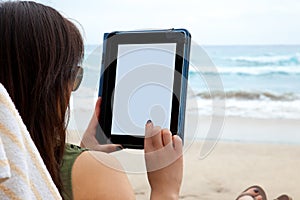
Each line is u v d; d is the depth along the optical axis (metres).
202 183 1.83
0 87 0.53
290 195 1.78
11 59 0.75
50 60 0.75
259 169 1.92
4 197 0.51
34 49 0.75
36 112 0.75
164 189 0.82
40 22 0.76
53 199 0.56
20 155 0.52
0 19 0.76
